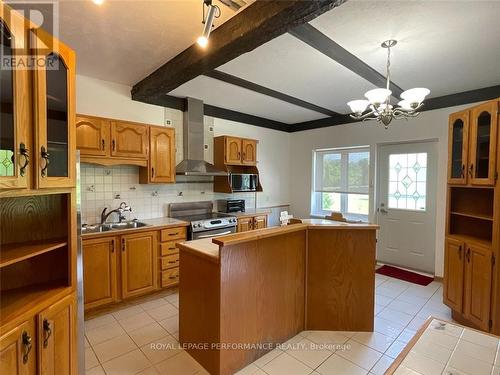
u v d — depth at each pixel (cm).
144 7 190
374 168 450
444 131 375
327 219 319
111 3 185
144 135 336
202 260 206
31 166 126
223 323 192
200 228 360
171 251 336
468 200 283
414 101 221
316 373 199
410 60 266
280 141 559
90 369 202
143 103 363
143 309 297
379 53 252
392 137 427
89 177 326
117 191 348
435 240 390
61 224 175
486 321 232
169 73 275
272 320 226
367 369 203
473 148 250
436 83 328
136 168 365
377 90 220
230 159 438
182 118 404
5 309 133
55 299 148
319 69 292
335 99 399
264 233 207
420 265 410
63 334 152
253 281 210
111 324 265
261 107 448
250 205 511
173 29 218
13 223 161
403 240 427
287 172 575
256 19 185
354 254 252
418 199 412
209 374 198
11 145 117
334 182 516
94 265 277
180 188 415
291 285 241
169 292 340
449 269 279
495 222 226
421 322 269
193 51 242
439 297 325
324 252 254
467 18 196
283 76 313
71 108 153
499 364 97
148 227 315
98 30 219
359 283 253
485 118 243
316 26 210
